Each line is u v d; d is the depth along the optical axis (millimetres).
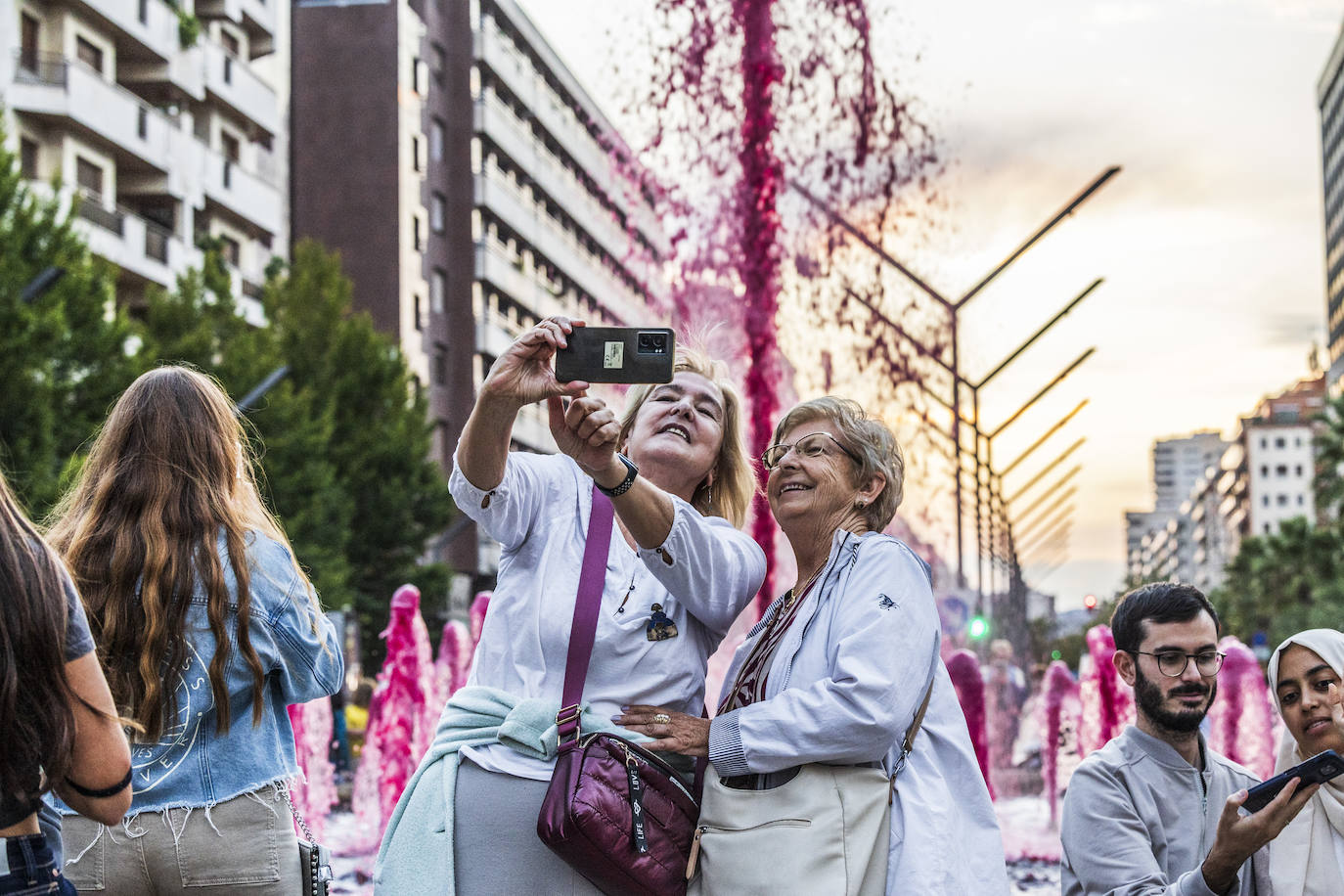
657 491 3271
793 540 3518
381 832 11641
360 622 35438
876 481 3455
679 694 3350
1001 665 16750
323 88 51406
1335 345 140250
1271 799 3242
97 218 37062
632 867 3027
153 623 2945
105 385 23422
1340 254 136125
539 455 3518
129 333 24625
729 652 11281
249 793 3047
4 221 22859
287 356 35969
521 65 61406
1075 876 3750
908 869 3037
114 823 2416
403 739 12641
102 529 3021
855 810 3035
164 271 40156
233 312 33938
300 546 29188
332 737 16203
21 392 21453
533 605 3311
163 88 41906
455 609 52312
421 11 53719
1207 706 3734
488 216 57781
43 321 21906
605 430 3133
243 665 3055
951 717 3258
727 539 3457
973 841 3166
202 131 44531
